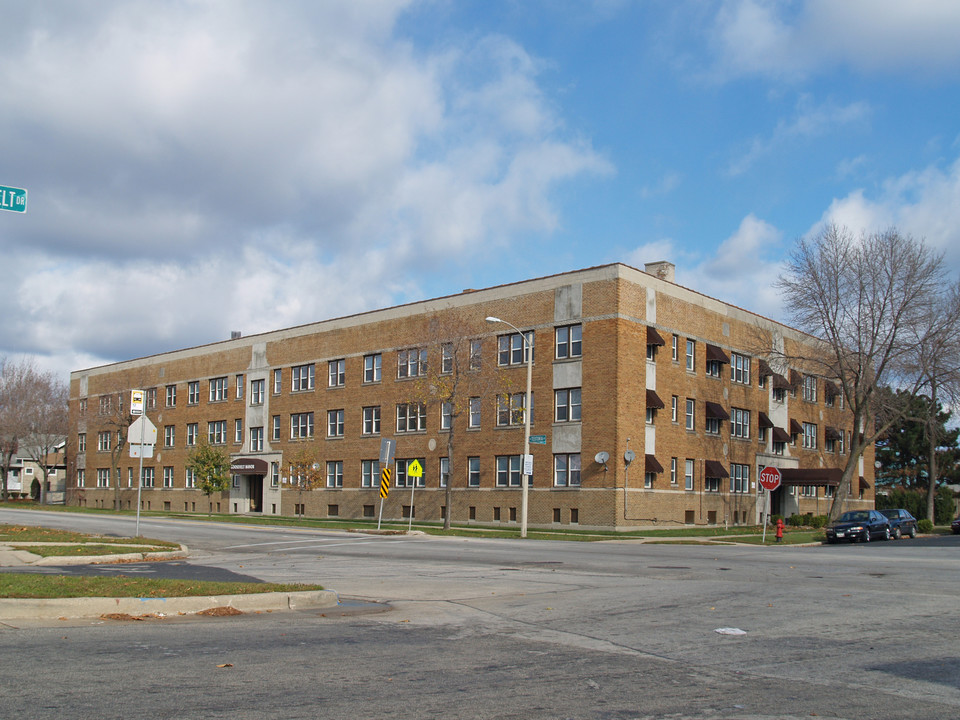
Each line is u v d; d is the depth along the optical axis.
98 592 12.35
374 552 24.77
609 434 41.62
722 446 49.44
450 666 8.88
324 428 56.50
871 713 7.26
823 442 61.25
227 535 32.03
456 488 47.97
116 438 74.50
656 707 7.37
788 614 12.82
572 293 44.00
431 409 50.00
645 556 24.17
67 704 6.97
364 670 8.58
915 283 46.44
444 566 20.38
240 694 7.46
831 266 47.31
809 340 59.19
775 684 8.29
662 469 43.25
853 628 11.59
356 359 55.00
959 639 10.80
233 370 64.69
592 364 42.72
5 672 8.04
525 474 36.75
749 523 51.56
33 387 85.44
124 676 8.01
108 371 78.38
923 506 71.31
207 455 60.34
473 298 48.44
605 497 41.44
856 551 27.78
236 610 12.52
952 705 7.56
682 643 10.45
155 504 70.69
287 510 58.44
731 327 51.25
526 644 10.26
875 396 50.12
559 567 20.42
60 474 105.56
